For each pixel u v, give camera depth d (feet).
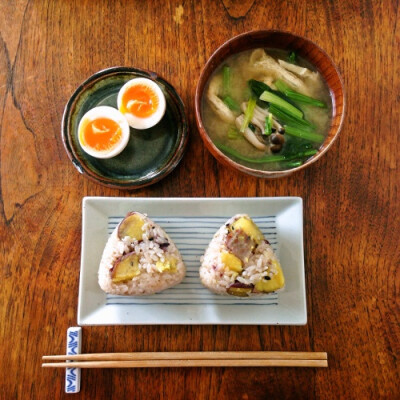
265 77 1.09
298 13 1.19
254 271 1.05
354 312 1.13
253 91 1.09
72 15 1.19
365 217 1.16
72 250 1.15
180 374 1.12
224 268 1.05
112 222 1.15
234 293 1.06
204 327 1.13
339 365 1.12
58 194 1.16
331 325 1.13
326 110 1.08
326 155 1.17
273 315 1.10
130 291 1.07
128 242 1.07
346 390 1.11
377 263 1.15
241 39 1.03
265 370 1.12
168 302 1.12
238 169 1.00
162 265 1.06
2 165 1.17
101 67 1.18
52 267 1.14
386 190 1.16
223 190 1.16
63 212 1.16
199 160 1.17
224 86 1.09
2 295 1.13
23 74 1.18
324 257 1.15
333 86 1.05
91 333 1.12
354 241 1.15
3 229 1.15
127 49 1.19
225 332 1.12
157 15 1.19
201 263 1.12
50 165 1.17
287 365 1.09
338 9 1.19
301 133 1.08
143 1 1.19
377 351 1.12
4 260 1.14
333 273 1.14
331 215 1.16
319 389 1.11
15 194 1.16
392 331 1.13
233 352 1.10
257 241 1.07
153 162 1.16
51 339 1.12
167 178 1.16
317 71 1.08
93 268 1.12
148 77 1.13
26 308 1.13
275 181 1.16
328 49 1.19
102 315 1.10
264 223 1.15
